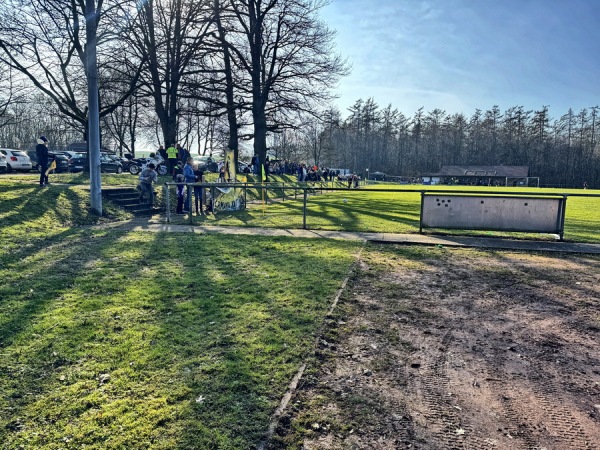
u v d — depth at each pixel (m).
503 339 4.82
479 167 99.62
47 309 5.33
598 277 7.51
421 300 6.09
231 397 3.43
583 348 4.61
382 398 3.54
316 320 5.11
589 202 28.62
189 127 58.53
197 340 4.50
